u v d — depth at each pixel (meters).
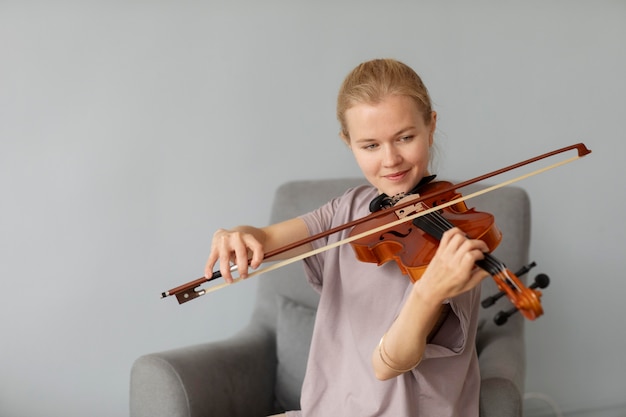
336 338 1.74
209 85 2.59
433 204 1.62
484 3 2.63
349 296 1.70
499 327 2.12
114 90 2.54
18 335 2.58
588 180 2.68
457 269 1.24
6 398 2.60
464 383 1.69
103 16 2.53
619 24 2.63
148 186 2.59
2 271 2.56
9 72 2.50
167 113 2.58
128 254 2.60
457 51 2.64
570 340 2.75
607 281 2.72
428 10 2.63
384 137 1.54
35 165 2.54
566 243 2.71
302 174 2.66
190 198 2.62
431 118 1.63
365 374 1.64
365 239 1.57
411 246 1.49
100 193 2.57
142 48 2.55
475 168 2.67
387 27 2.63
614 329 2.74
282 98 2.62
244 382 2.13
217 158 2.62
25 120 2.52
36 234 2.55
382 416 1.62
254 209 2.65
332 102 2.64
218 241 1.58
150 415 1.92
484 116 2.66
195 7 2.57
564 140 2.67
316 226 1.83
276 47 2.61
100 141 2.55
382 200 1.70
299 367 2.18
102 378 2.63
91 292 2.59
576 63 2.64
